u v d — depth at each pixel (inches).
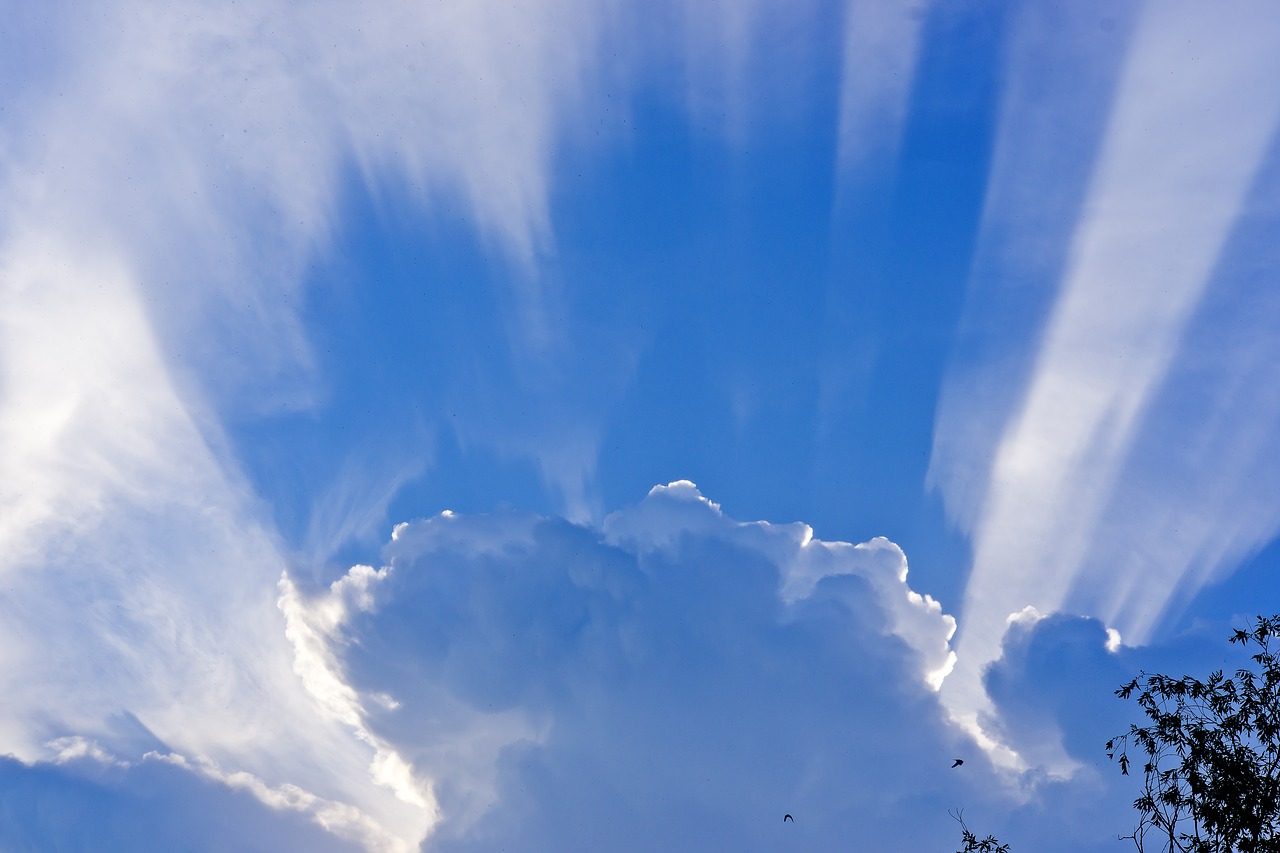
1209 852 847.1
